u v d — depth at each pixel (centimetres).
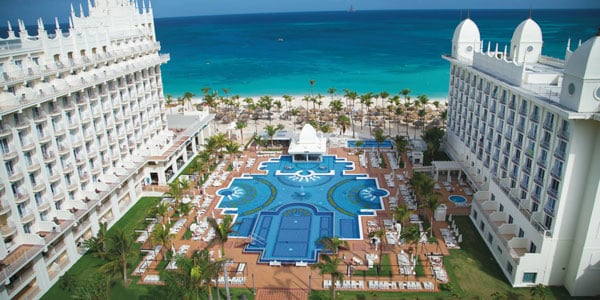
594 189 4428
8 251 4959
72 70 6075
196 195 7856
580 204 4681
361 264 5603
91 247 5338
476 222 6481
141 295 5066
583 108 4241
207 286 4416
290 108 14188
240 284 5256
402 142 8712
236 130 11562
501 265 5434
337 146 10369
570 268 4912
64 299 5153
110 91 7025
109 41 7025
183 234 6519
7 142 4978
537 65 7062
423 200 6519
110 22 7975
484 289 5056
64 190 5894
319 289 5138
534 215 5150
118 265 5106
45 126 5556
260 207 7350
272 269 5566
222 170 9019
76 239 5972
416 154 8838
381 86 16925
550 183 4953
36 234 5112
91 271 5678
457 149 8706
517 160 5912
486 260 5638
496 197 6259
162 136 8719
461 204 7156
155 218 7038
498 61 6462
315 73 19812
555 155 4772
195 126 9962
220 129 11981
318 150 9169
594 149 4406
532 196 5322
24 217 5200
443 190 7731
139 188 7925
